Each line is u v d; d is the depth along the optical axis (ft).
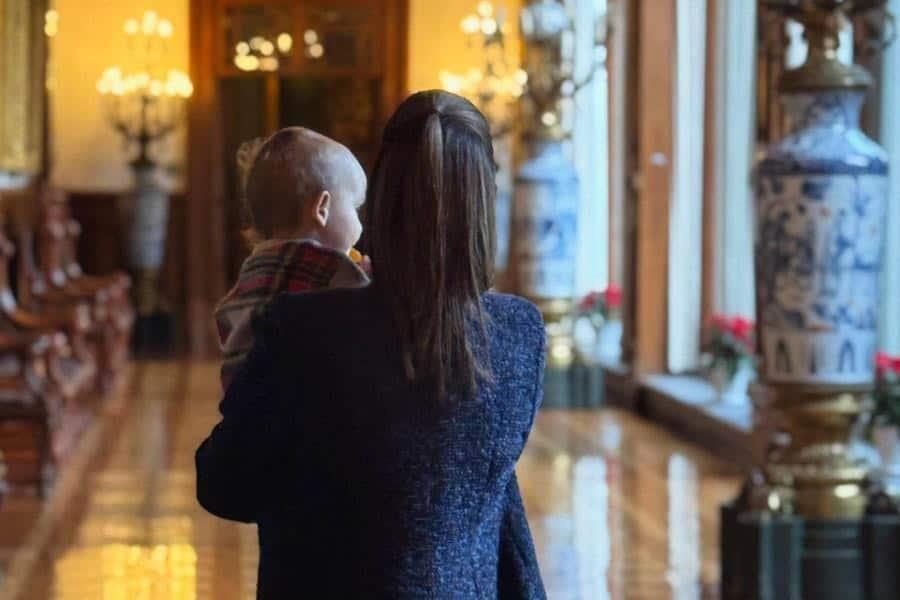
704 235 48.75
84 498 33.68
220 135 73.41
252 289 9.28
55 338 34.60
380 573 8.37
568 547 29.30
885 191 24.70
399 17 74.18
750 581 24.48
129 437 43.06
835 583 24.58
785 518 24.53
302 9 73.61
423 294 8.46
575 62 57.93
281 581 8.61
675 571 27.25
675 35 49.42
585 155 63.67
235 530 30.35
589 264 63.67
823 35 24.80
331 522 8.49
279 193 9.47
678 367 50.37
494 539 8.77
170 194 73.72
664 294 50.80
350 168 9.60
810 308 24.61
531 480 37.24
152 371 62.18
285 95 79.36
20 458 33.68
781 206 24.68
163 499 33.63
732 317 44.60
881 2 24.68
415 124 8.60
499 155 67.97
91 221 73.72
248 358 8.61
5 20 54.34
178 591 25.27
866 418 25.80
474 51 74.08
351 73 74.28
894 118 33.68
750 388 26.37
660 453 41.88
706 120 47.78
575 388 52.44
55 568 26.89
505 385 8.68
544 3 51.49
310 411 8.45
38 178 64.64
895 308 34.24
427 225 8.46
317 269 9.25
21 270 47.88
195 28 72.79
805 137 24.72
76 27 73.10
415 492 8.41
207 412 48.88
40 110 63.77
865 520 24.61
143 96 71.31
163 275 73.77
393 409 8.42
